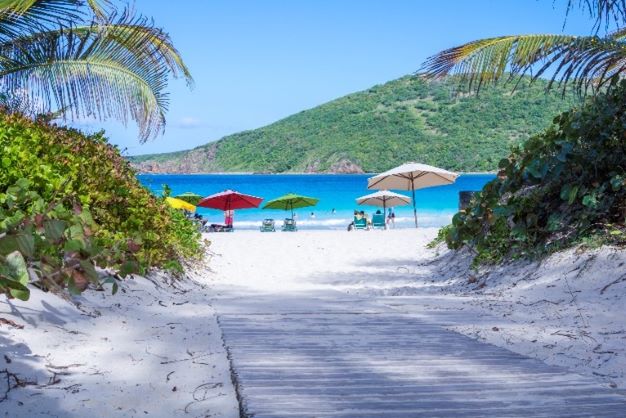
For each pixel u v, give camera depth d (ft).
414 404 9.84
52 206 17.19
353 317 17.84
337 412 9.42
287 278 38.06
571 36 31.01
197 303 20.99
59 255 15.96
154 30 28.78
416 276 37.29
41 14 26.16
